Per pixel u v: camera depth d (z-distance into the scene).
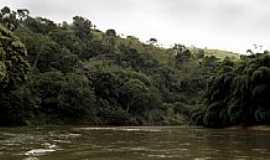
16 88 79.69
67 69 124.38
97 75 128.62
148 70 179.62
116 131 65.25
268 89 72.50
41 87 103.88
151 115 137.12
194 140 42.50
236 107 78.44
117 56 175.12
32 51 120.00
